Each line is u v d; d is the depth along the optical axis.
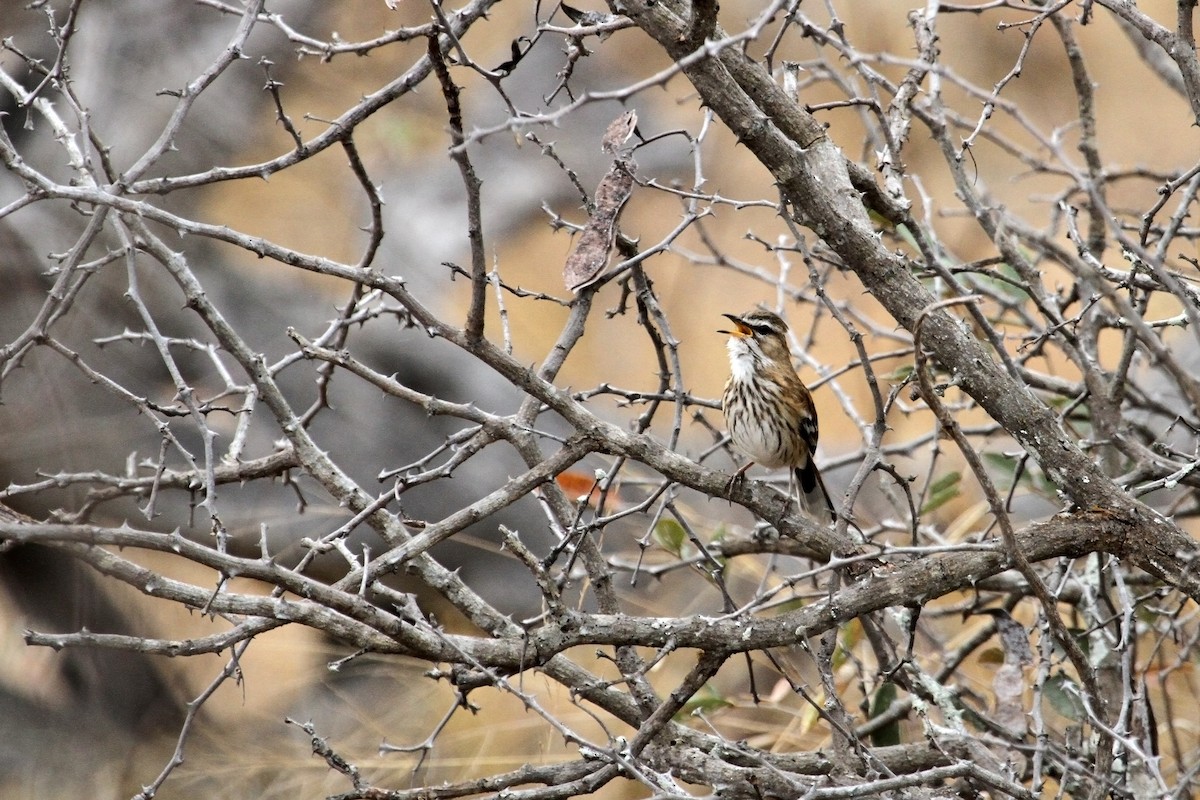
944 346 7.43
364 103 7.78
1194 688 11.02
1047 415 7.32
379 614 6.66
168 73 16.31
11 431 12.75
